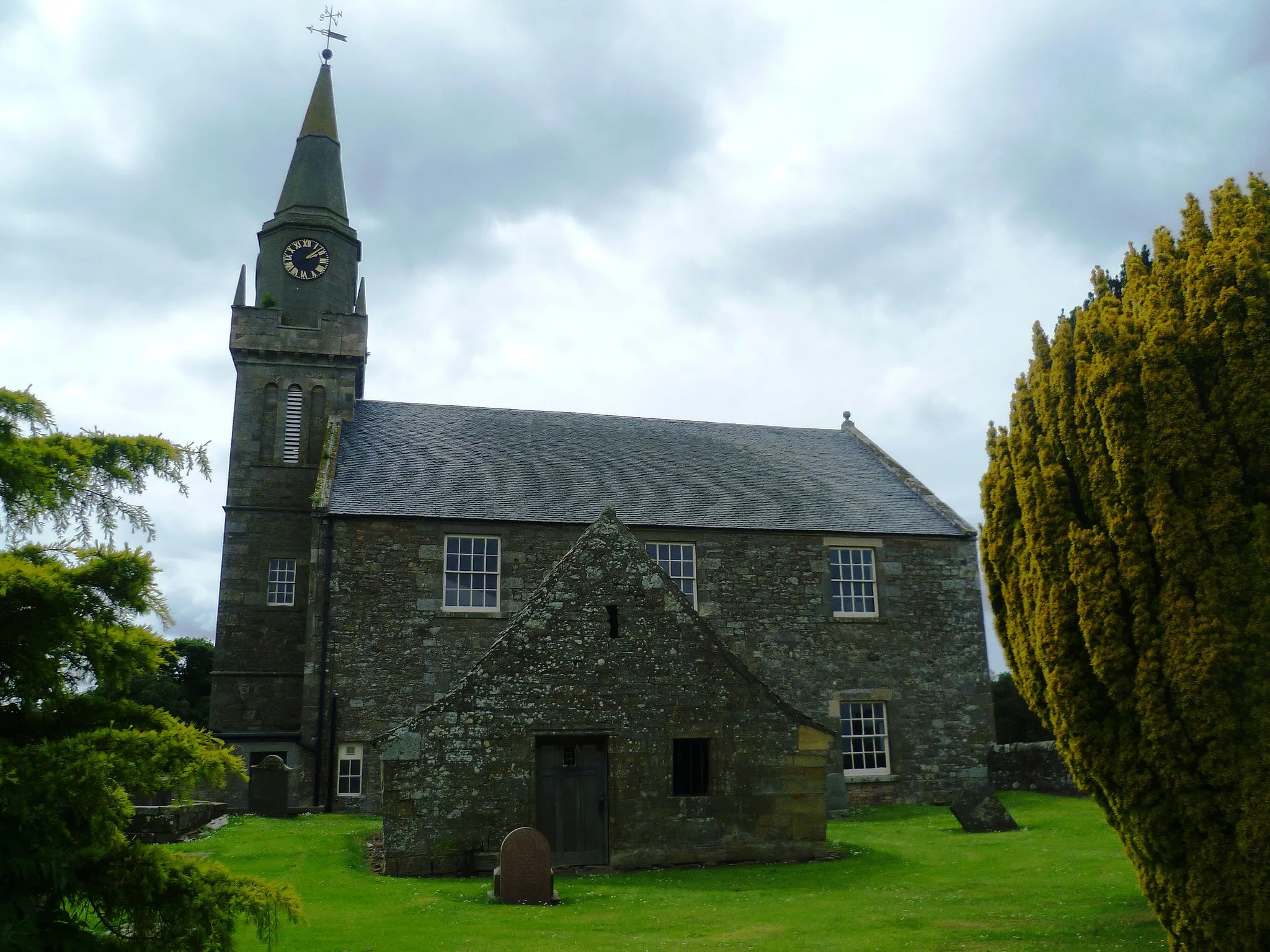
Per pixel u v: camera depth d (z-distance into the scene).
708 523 26.52
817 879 14.16
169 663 7.28
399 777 14.77
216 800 21.86
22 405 6.42
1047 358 10.63
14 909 5.46
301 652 27.36
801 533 27.08
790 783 16.02
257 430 28.86
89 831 5.99
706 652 16.28
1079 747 9.43
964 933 10.45
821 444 33.03
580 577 16.27
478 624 24.23
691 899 12.72
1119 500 9.17
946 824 21.08
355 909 11.96
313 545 24.30
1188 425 8.66
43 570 6.24
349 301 32.28
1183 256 9.34
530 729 15.38
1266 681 8.02
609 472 28.44
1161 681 8.63
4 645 6.43
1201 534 8.48
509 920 11.34
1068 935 10.23
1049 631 9.82
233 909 6.21
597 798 15.65
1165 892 8.73
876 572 27.47
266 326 29.36
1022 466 10.54
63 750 5.90
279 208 32.28
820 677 26.19
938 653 27.22
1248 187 9.11
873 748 26.27
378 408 29.78
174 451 6.98
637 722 15.73
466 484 26.39
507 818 15.02
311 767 22.67
